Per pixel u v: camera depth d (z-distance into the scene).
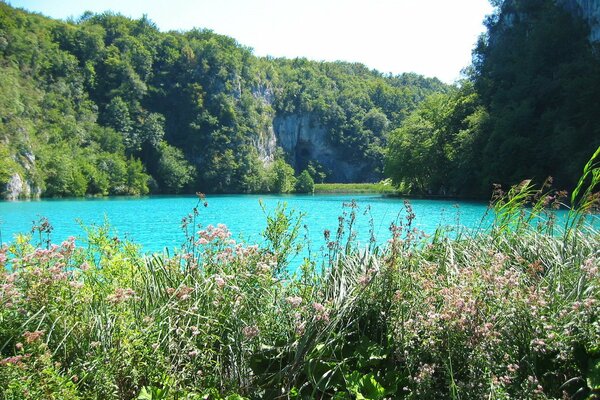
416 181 53.62
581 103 37.88
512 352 2.48
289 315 2.93
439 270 3.65
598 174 4.57
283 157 117.12
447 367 2.38
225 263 3.29
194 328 2.66
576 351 2.41
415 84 172.25
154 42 106.88
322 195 68.25
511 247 4.39
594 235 4.72
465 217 22.06
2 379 2.13
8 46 81.06
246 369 2.76
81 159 68.81
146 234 17.77
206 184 91.94
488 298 2.58
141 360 2.59
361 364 2.80
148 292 3.26
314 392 2.60
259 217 26.14
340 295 3.01
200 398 2.46
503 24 60.50
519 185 5.18
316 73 142.00
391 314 2.94
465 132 45.22
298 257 6.42
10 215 28.44
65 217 26.69
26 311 2.65
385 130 127.62
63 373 2.42
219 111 102.31
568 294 2.94
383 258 3.47
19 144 56.56
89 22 110.38
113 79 96.38
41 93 80.50
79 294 2.88
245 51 120.56
